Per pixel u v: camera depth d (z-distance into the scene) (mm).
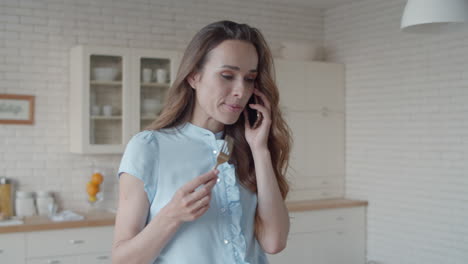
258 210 1568
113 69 4629
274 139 1614
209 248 1416
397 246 5152
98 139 4590
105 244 4305
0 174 4609
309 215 5125
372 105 5426
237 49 1415
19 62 4660
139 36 5105
